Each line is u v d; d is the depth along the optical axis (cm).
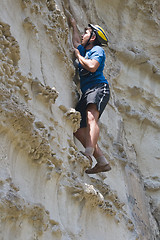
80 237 475
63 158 487
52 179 453
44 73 512
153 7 877
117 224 578
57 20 556
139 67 835
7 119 383
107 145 657
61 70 553
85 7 720
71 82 570
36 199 414
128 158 757
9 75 411
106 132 673
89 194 494
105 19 817
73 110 519
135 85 816
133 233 615
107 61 771
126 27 848
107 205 550
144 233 670
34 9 511
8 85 405
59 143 490
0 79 394
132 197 693
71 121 521
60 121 503
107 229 544
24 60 473
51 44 540
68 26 609
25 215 379
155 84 852
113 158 664
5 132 388
